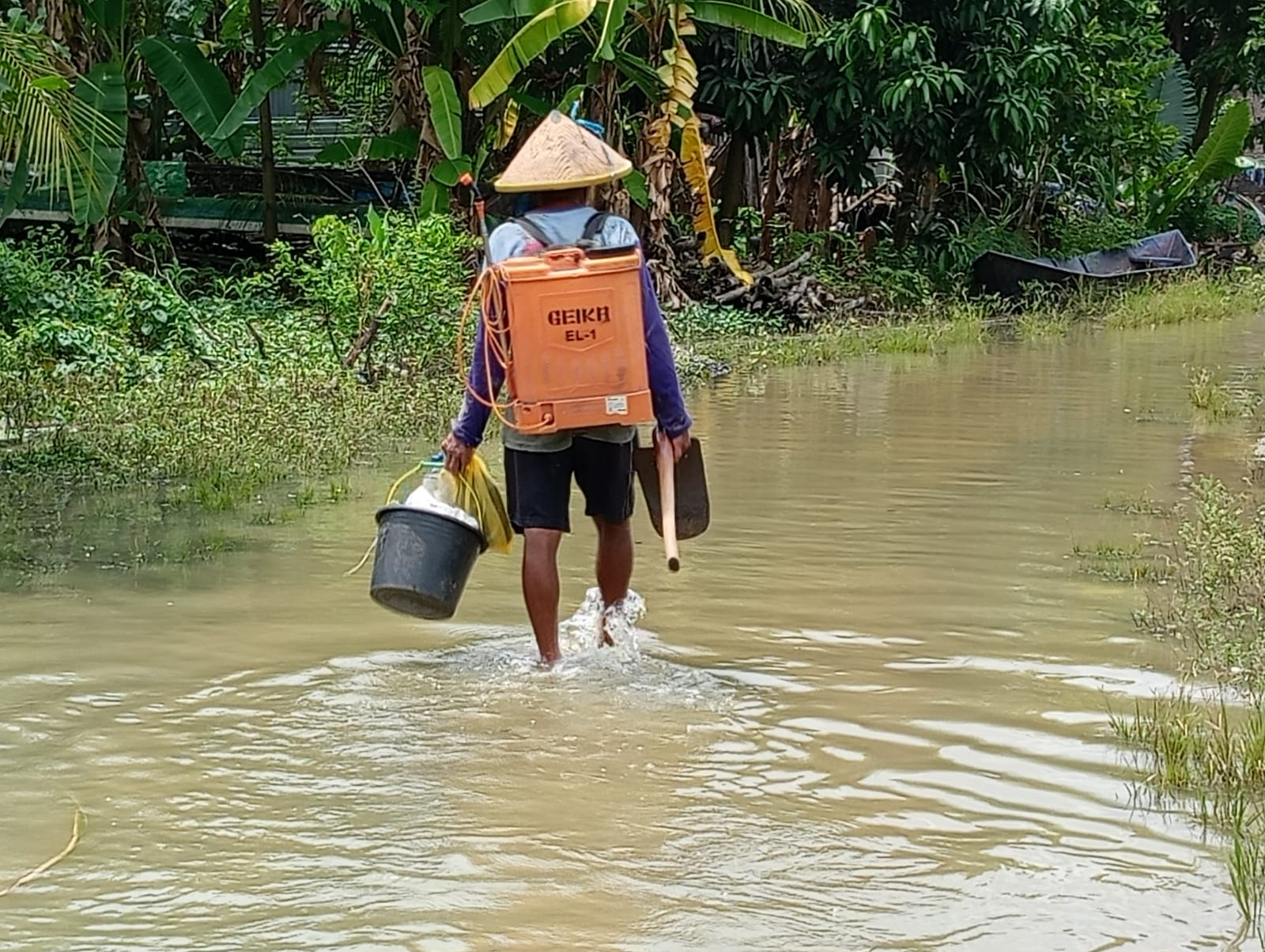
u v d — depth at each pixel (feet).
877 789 11.87
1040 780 12.05
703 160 46.03
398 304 34.32
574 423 14.67
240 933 9.48
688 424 15.33
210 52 53.31
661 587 18.12
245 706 13.82
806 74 56.49
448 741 12.92
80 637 15.97
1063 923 9.61
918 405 33.73
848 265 59.67
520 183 14.99
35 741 12.91
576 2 39.32
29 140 26.05
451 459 15.28
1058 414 32.19
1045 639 15.98
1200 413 32.19
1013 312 59.26
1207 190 78.64
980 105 58.95
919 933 9.49
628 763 12.42
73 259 47.01
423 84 46.70
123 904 9.89
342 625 16.52
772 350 44.39
